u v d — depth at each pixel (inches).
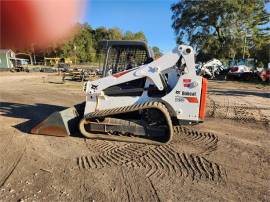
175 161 166.9
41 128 216.5
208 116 305.1
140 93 208.5
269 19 1502.2
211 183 138.6
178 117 201.2
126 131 205.6
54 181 136.9
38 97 454.6
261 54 1291.8
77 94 501.0
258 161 170.4
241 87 695.1
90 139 208.4
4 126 244.1
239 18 1314.0
